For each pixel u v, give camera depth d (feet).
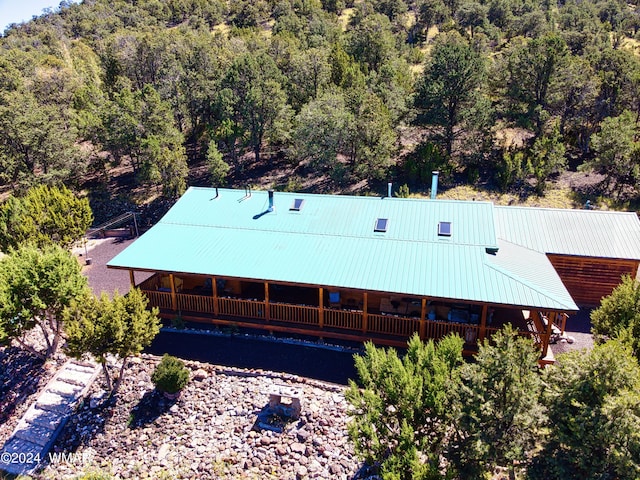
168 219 76.64
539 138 129.90
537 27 240.94
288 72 162.20
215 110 144.25
